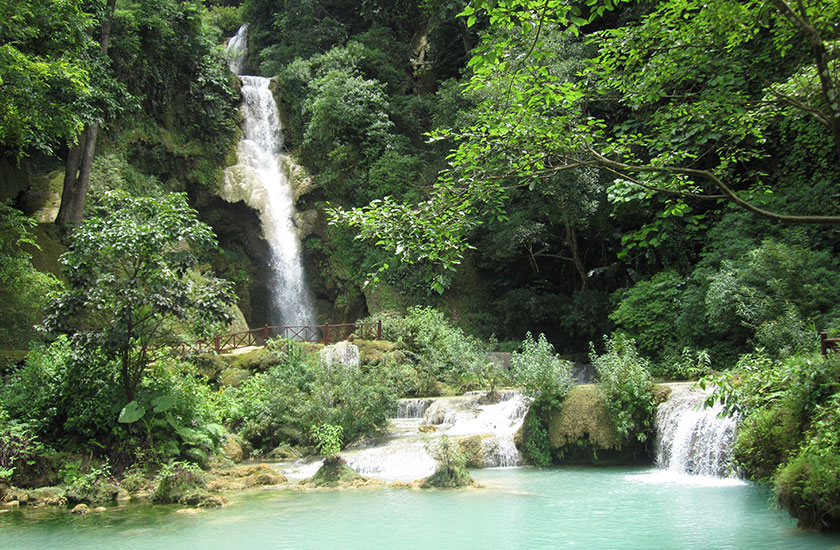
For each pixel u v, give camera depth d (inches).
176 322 602.2
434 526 366.3
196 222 559.8
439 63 1310.3
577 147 302.7
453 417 683.4
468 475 488.1
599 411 559.8
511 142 300.8
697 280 734.5
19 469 472.7
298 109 1285.7
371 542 336.5
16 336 689.0
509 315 1044.5
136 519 400.2
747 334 661.9
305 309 1170.6
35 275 617.6
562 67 817.5
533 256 1054.4
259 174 1192.2
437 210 305.1
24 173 947.3
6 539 358.0
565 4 267.7
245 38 1610.5
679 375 730.2
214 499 436.5
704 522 359.9
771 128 770.8
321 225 1184.2
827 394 365.4
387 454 564.1
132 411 502.6
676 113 337.4
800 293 616.1
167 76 1136.2
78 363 508.7
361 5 1482.5
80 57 757.9
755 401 407.8
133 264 534.6
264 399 675.4
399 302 1080.2
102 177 970.7
